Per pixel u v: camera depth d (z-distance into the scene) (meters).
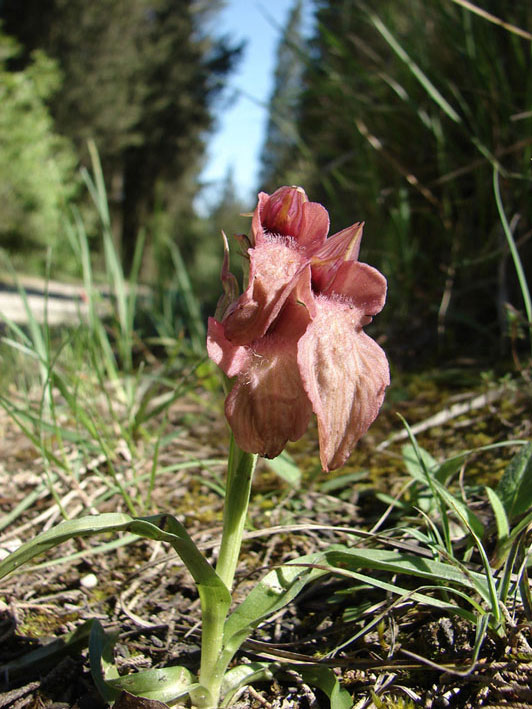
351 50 0.48
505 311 0.33
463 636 0.15
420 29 0.39
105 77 3.12
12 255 2.02
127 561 0.21
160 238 0.47
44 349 0.31
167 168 4.01
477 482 0.23
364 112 0.43
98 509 0.25
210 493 0.26
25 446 0.32
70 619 0.18
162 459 0.29
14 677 0.16
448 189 0.38
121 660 0.16
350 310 0.13
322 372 0.12
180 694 0.14
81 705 0.14
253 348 0.13
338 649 0.16
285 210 0.14
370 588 0.18
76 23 2.95
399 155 0.41
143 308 0.56
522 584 0.15
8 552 0.21
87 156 3.11
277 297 0.12
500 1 0.37
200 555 0.13
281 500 0.24
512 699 0.13
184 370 0.42
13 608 0.18
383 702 0.14
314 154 0.55
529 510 0.17
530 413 0.28
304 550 0.21
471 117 0.35
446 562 0.17
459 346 0.37
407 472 0.26
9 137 1.95
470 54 0.35
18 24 2.85
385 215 0.43
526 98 0.34
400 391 0.33
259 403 0.12
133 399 0.30
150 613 0.18
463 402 0.30
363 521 0.22
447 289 0.36
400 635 0.16
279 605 0.14
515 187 0.34
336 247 0.13
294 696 0.15
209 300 0.63
